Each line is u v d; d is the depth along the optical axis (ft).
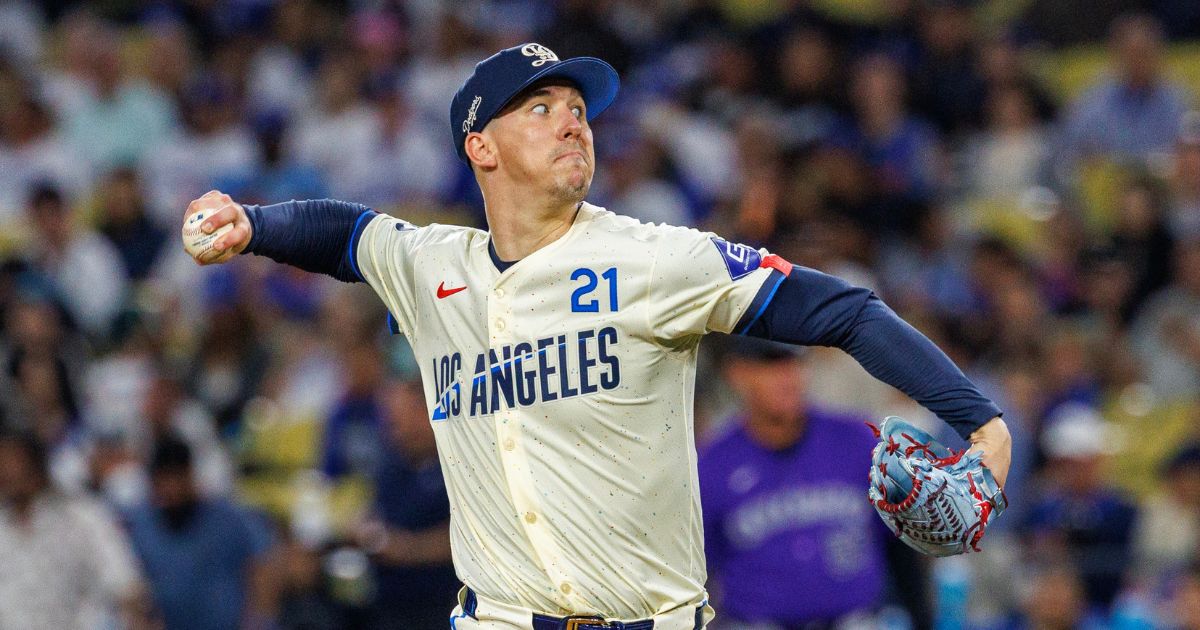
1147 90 142.92
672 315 42.06
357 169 153.28
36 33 187.73
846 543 76.74
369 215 48.91
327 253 48.67
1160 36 169.48
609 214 44.32
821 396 102.37
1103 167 142.41
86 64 165.27
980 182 146.41
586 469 42.98
